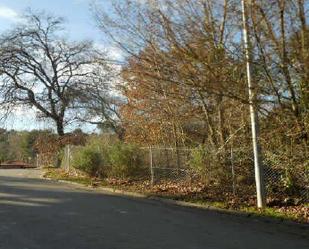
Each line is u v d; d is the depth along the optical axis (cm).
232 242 998
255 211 1339
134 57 1723
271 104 1348
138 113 2495
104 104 3553
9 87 3722
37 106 3797
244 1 1275
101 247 917
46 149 3978
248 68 1313
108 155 2398
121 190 1944
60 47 3744
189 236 1052
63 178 2539
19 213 1330
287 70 1271
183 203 1576
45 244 940
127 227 1148
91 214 1341
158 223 1218
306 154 1320
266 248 949
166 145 2309
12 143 6197
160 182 2061
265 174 1501
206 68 1389
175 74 1482
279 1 1242
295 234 1095
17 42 3678
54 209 1419
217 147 1827
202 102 1833
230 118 1748
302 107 1295
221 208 1441
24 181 2411
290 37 1258
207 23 1470
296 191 1441
